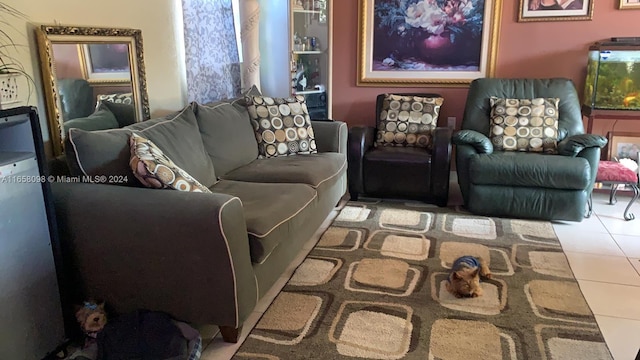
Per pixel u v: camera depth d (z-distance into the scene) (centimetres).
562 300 240
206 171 273
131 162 208
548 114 373
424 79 445
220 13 381
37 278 188
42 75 227
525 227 335
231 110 326
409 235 323
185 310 204
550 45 412
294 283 259
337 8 450
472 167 345
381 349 203
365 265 279
